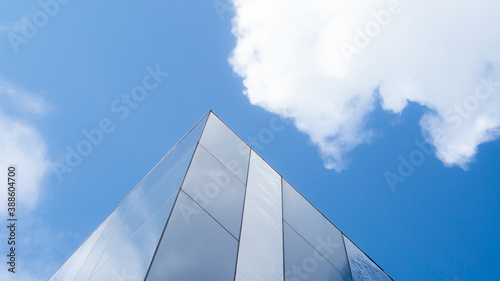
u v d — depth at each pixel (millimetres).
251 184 9672
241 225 7512
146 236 6000
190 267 5301
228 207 7633
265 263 7094
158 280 4660
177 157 9438
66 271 11312
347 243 12578
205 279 5336
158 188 8398
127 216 9062
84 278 7762
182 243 5578
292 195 12117
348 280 9430
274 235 8406
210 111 11266
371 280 11125
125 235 7477
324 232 11477
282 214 9891
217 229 6617
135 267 5254
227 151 10047
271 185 11094
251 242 7312
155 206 7199
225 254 6215
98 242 10023
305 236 9945
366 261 12789
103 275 6348
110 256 7047
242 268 6312
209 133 9727
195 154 7996
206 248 5949
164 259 5027
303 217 11133
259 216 8555
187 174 7062
